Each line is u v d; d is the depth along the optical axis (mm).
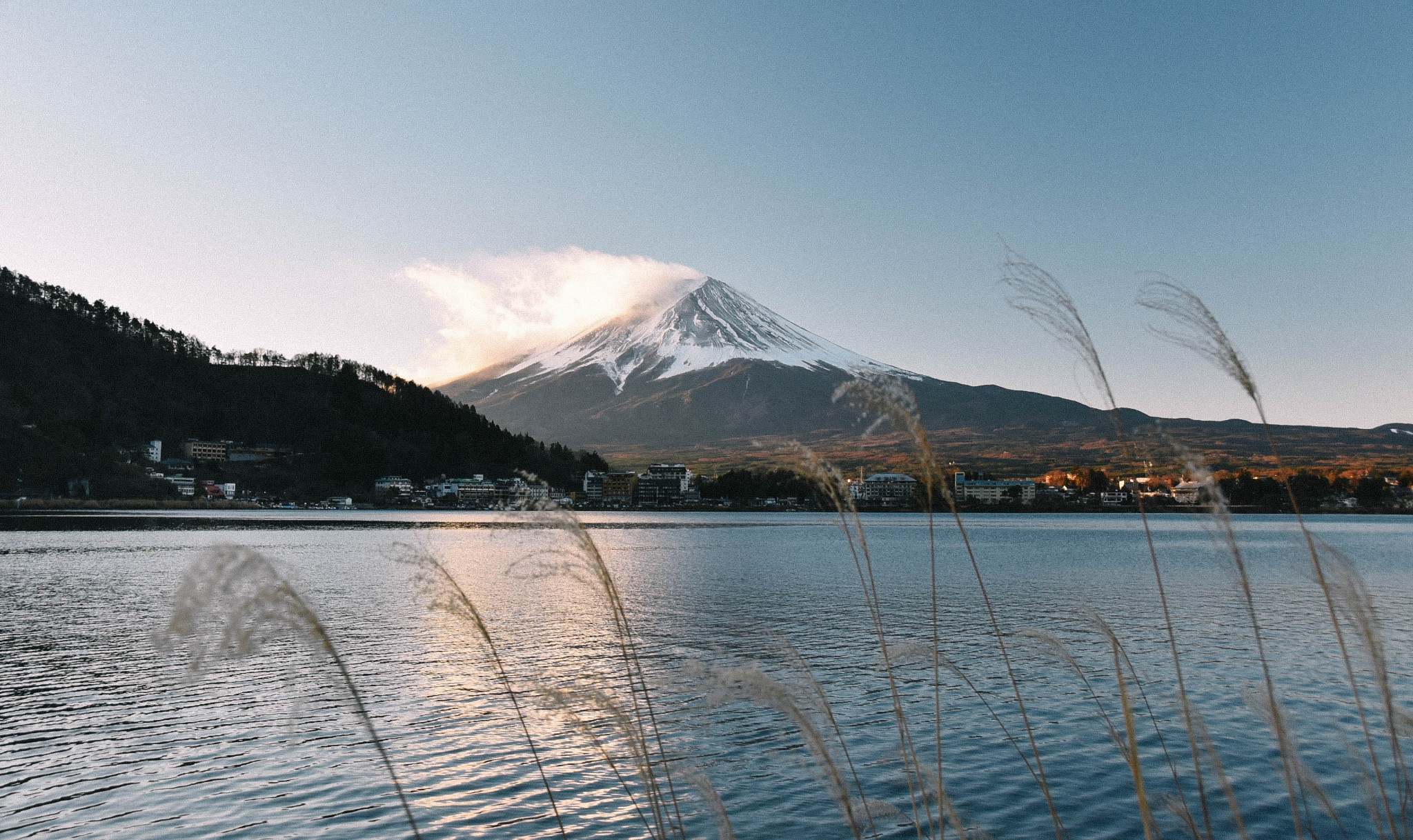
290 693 24953
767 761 18469
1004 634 36031
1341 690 24562
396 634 35781
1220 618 40844
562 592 52719
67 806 16125
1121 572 69000
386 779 17516
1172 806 8539
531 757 18906
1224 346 5664
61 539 108438
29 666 29281
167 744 19938
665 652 31875
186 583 4227
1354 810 15000
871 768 18141
